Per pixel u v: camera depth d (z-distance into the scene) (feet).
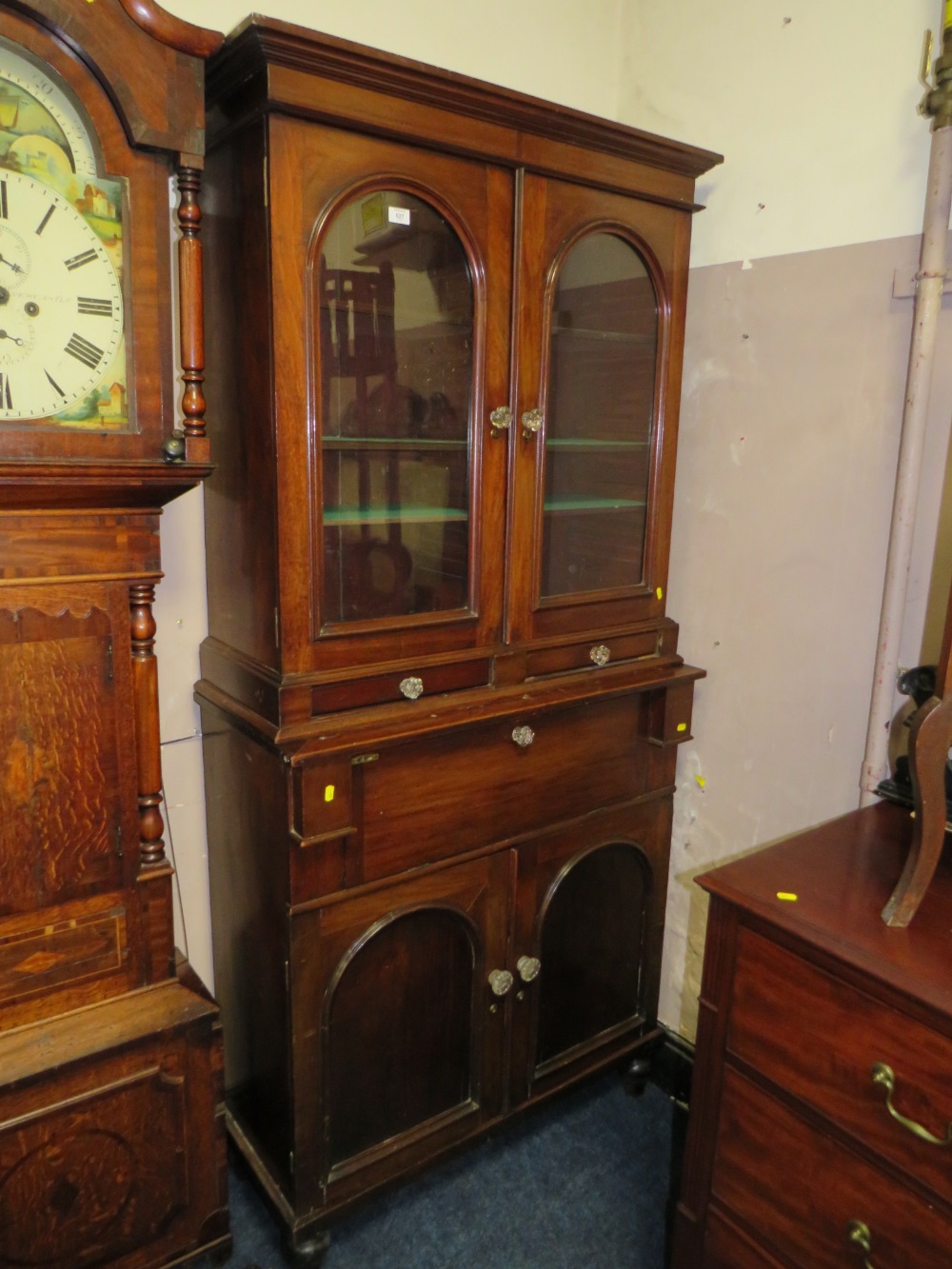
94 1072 4.00
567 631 5.07
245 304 3.94
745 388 5.34
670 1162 5.58
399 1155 4.92
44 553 3.59
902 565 4.58
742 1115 3.96
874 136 4.57
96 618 3.77
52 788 3.80
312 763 3.98
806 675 5.24
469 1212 5.20
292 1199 4.61
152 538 3.83
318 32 3.43
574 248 4.66
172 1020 4.14
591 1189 5.37
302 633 4.08
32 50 3.17
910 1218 3.31
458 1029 5.08
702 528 5.71
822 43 4.74
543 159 4.34
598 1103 6.12
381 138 3.87
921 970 3.24
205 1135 4.42
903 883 3.51
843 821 4.49
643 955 5.95
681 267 5.09
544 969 5.36
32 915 3.87
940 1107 3.16
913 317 4.47
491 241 4.29
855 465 4.86
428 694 4.55
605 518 5.28
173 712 5.02
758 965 3.79
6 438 3.34
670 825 5.86
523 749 4.90
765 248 5.13
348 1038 4.62
